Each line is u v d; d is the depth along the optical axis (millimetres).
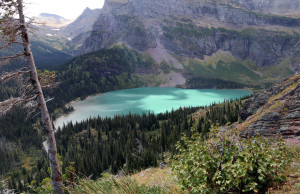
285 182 6406
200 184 6410
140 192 7094
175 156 7633
